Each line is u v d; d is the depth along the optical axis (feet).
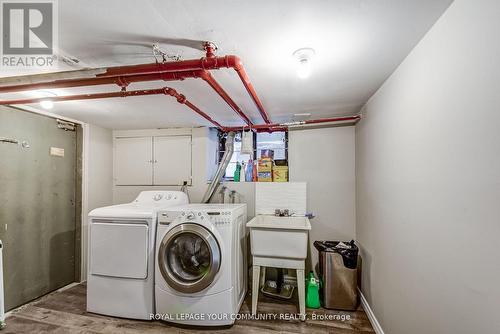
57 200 8.66
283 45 4.09
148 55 4.43
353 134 9.22
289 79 5.50
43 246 8.16
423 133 3.98
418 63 4.10
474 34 2.79
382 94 5.87
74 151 9.39
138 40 3.94
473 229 2.83
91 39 3.89
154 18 3.39
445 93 3.37
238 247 7.25
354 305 7.34
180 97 5.96
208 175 10.39
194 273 6.90
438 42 3.51
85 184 9.58
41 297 8.03
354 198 9.14
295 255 6.80
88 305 7.07
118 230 6.86
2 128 7.06
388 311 5.54
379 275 6.15
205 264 7.02
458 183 3.10
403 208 4.76
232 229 6.63
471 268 2.86
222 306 6.35
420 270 4.09
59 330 6.28
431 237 3.76
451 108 3.24
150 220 6.82
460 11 3.01
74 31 3.67
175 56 4.48
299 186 9.42
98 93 6.31
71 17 3.36
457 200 3.12
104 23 3.49
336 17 3.36
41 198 8.12
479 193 2.73
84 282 9.30
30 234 7.76
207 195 9.89
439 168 3.53
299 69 4.61
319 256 8.34
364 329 6.42
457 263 3.12
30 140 7.79
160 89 5.62
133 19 3.41
